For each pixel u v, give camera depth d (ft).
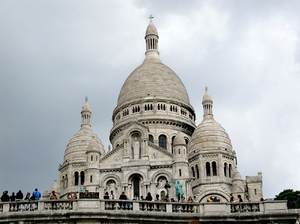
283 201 147.43
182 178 359.66
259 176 412.36
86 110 454.81
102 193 368.68
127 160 374.02
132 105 457.68
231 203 149.69
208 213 147.54
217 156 401.29
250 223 145.38
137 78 474.90
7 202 143.13
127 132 383.45
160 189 364.79
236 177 390.63
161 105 455.63
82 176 417.69
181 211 148.66
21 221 139.33
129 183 368.68
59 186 424.46
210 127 418.72
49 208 142.41
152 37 519.19
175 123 446.19
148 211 144.36
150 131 437.99
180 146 367.66
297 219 150.92
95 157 375.45
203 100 442.50
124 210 143.02
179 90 473.67
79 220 139.44
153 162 371.35
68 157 426.51
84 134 438.81
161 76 474.49
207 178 396.57
